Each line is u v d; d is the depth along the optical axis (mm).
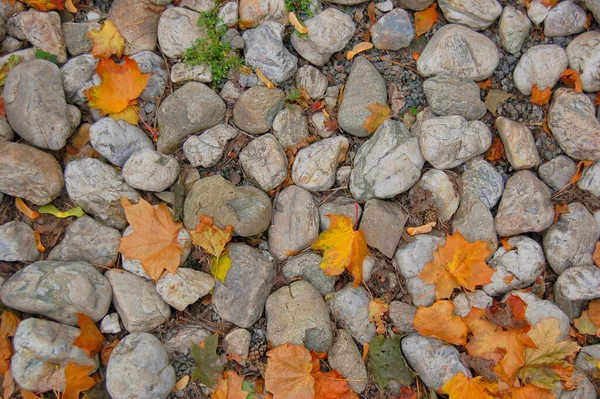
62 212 935
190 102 952
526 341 885
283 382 853
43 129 906
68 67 959
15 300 853
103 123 929
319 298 914
